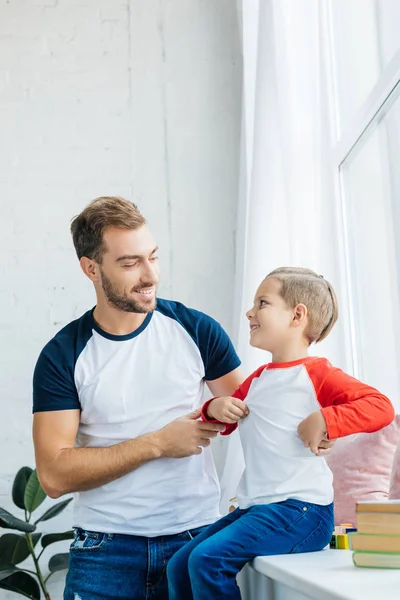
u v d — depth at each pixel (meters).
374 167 2.16
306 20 2.51
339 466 1.74
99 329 1.75
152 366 1.72
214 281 2.98
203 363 1.78
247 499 1.42
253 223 2.51
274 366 1.49
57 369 1.71
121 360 1.72
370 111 2.08
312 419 1.33
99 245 1.70
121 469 1.62
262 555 1.33
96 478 1.62
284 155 2.44
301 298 1.50
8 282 2.90
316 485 1.38
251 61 2.81
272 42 2.56
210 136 3.08
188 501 1.68
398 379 2.02
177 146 3.06
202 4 3.16
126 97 3.07
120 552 1.64
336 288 2.34
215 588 1.28
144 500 1.66
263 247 2.49
